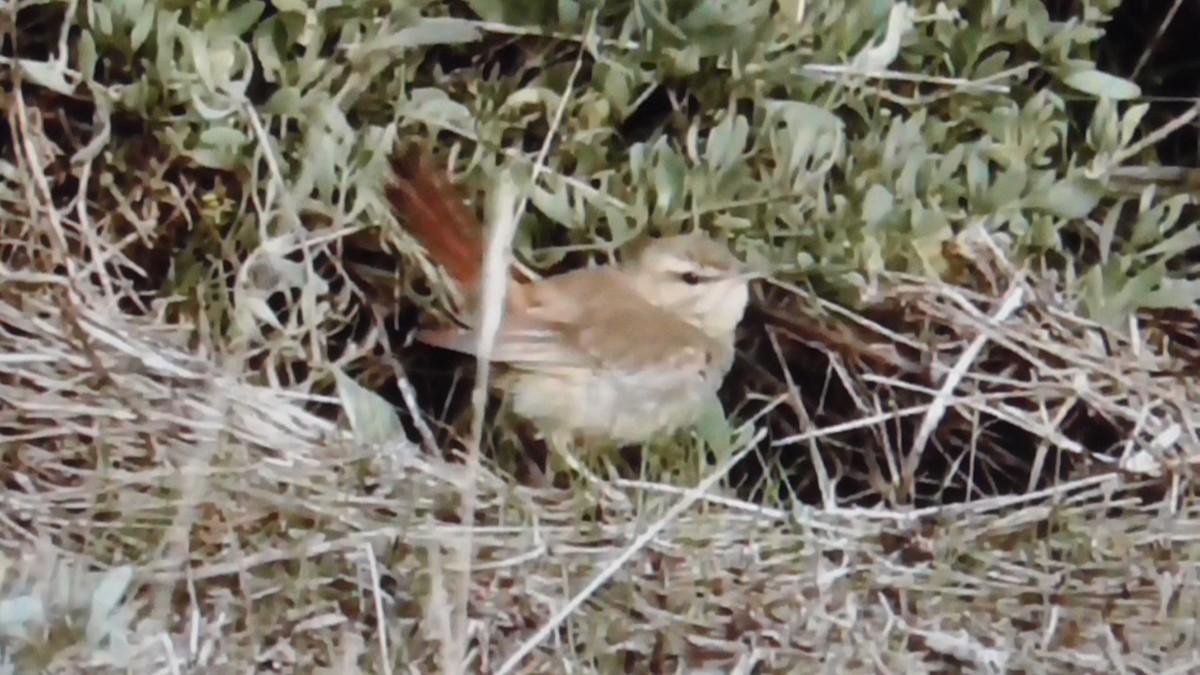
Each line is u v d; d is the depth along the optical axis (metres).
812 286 7.50
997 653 6.63
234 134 7.12
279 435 6.97
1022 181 7.55
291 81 7.23
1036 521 7.13
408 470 7.02
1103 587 6.93
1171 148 8.27
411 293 7.39
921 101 7.64
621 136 7.67
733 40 7.33
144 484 6.70
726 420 7.54
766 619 6.71
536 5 7.36
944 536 7.07
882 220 7.43
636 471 7.57
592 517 7.04
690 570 6.83
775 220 7.49
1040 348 7.50
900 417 7.53
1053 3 7.96
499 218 5.98
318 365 7.26
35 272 7.18
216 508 6.64
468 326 7.11
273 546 6.60
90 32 7.13
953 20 7.62
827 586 6.85
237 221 7.36
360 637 6.41
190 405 6.93
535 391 7.15
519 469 7.48
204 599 6.46
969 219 7.59
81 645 6.08
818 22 7.40
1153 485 7.33
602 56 7.34
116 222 7.47
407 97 7.41
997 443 7.68
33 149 7.20
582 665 6.48
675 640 6.62
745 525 7.06
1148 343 7.76
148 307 7.45
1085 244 7.93
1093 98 7.84
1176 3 7.99
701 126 7.59
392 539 6.65
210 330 7.32
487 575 6.65
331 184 7.18
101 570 6.46
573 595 6.64
